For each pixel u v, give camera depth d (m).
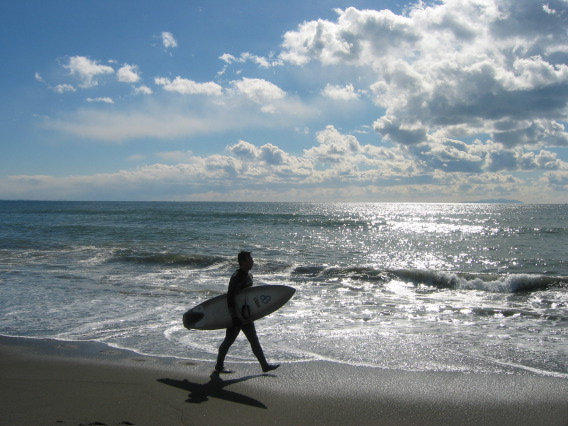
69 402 4.50
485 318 9.06
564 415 4.41
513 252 24.64
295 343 7.02
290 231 36.44
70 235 28.81
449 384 5.24
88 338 7.15
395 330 7.96
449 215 87.19
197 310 6.08
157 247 22.78
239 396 4.81
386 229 43.00
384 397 4.83
